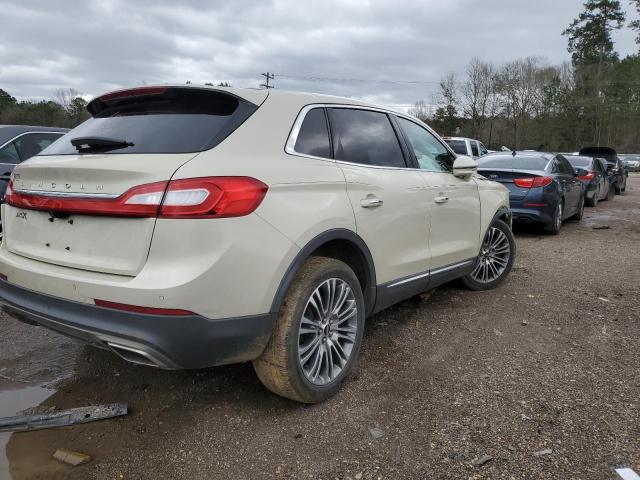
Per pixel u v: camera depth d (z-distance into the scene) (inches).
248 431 107.7
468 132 2628.0
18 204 113.8
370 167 134.8
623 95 2380.7
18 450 101.5
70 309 100.0
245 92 113.9
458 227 172.7
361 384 126.9
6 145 253.6
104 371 135.5
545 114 2603.3
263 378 110.7
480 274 203.6
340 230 117.1
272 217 101.2
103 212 95.5
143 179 93.0
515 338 156.5
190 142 102.0
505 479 92.7
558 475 93.4
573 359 141.6
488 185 197.6
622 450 100.5
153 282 90.5
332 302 118.6
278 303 103.3
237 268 95.6
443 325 166.9
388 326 165.6
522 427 108.5
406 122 162.2
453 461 97.7
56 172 103.3
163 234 91.4
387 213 134.3
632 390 124.3
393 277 140.1
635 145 2495.1
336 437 105.3
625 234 361.4
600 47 2628.0
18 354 145.9
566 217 389.4
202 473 95.1
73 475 94.5
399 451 100.7
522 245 313.3
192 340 93.1
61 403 119.8
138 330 91.6
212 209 92.5
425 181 154.1
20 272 108.3
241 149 103.4
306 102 123.0
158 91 116.6
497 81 2586.1
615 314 178.5
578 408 115.9
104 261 97.8
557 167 364.8
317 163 117.7
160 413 115.3
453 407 116.3
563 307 185.6
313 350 114.3
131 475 94.7
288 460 98.4
